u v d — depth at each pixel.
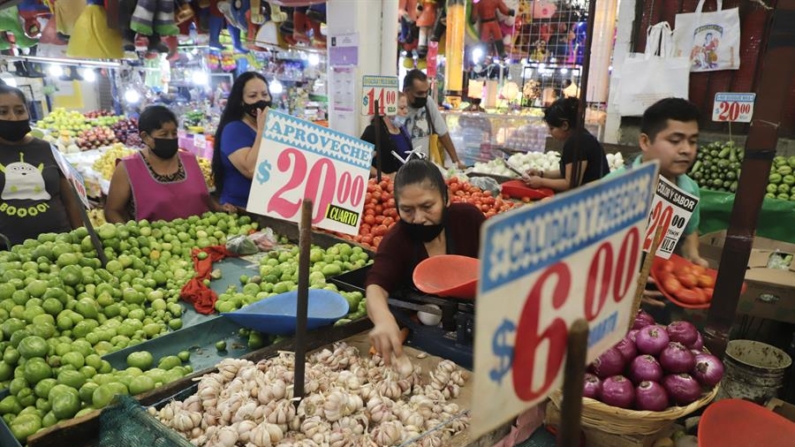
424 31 5.96
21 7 4.90
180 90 9.62
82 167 5.93
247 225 3.42
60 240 2.46
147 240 2.76
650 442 1.45
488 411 0.64
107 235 2.57
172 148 3.40
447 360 1.75
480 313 0.59
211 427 1.40
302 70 9.33
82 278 2.16
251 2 5.11
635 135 5.47
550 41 6.35
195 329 2.01
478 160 7.17
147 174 3.44
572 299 0.72
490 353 0.62
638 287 1.56
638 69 5.03
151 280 2.44
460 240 2.07
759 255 3.23
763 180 1.52
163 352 1.92
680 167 2.10
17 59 6.37
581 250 0.71
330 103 5.34
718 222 4.32
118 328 2.00
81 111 10.34
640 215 0.82
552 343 0.71
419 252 2.02
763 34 4.62
